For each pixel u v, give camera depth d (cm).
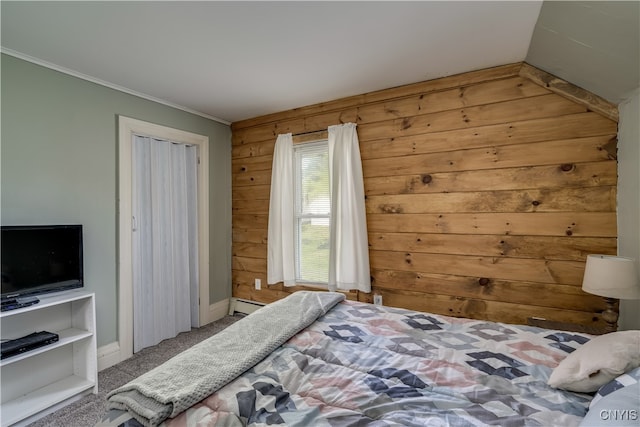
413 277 260
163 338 287
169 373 106
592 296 203
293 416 91
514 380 110
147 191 276
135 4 153
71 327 216
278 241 319
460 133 241
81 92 230
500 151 227
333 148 286
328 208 307
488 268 232
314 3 154
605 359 96
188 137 312
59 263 204
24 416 174
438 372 115
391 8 159
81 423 177
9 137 194
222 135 354
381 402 98
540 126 215
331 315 178
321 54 206
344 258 278
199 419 88
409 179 260
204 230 329
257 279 346
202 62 215
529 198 219
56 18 163
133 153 265
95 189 238
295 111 313
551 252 213
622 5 127
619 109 190
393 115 266
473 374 114
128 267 256
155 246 279
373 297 276
